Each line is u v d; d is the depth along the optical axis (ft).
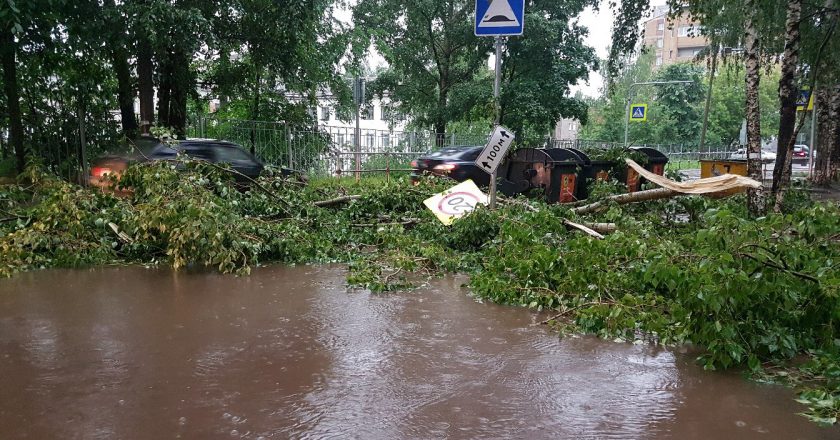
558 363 14.30
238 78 59.21
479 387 12.71
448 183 37.55
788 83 37.27
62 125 42.32
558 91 84.94
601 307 16.69
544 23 80.18
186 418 10.99
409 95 95.61
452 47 91.86
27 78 45.14
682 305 15.62
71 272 23.22
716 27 65.31
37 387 12.25
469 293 21.22
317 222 30.35
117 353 14.28
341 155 64.08
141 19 36.60
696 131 184.65
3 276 22.06
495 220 27.02
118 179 28.96
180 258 23.50
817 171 74.90
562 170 41.14
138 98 54.03
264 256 26.55
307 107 69.15
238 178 39.40
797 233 17.48
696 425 11.14
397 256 24.90
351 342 15.48
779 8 50.01
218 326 16.58
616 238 20.85
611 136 186.91
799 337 15.15
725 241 15.20
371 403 11.80
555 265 19.98
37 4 34.45
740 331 14.53
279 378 12.97
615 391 12.69
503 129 27.50
